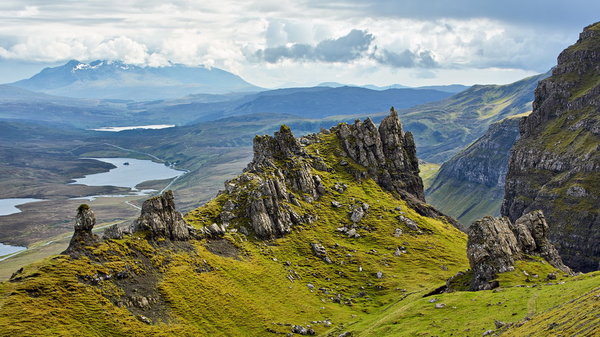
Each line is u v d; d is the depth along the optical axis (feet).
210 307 573.33
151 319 514.68
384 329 476.95
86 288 504.43
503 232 611.88
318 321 611.06
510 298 459.73
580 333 288.51
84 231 577.02
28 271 507.30
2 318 432.66
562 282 486.79
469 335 396.57
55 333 434.71
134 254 593.01
